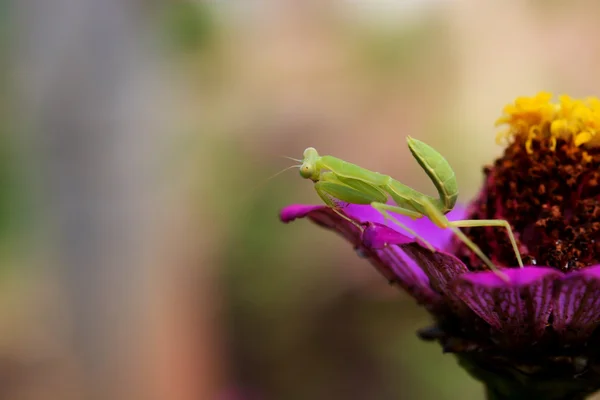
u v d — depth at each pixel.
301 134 0.36
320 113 0.37
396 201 0.16
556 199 0.16
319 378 0.31
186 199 0.28
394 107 0.37
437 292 0.16
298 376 0.31
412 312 0.31
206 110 0.35
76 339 0.25
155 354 0.26
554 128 0.16
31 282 0.26
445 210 0.16
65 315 0.25
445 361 0.29
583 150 0.16
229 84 0.37
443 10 0.39
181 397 0.26
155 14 0.26
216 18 0.35
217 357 0.29
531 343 0.15
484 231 0.16
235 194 0.33
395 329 0.31
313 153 0.16
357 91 0.38
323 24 0.40
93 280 0.25
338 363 0.31
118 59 0.24
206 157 0.33
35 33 0.24
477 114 0.37
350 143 0.36
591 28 0.37
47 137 0.24
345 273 0.32
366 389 0.30
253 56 0.38
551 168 0.16
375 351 0.31
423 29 0.39
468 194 0.35
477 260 0.16
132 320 0.25
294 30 0.40
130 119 0.25
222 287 0.31
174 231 0.27
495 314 0.15
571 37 0.37
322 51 0.39
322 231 0.33
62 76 0.24
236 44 0.38
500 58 0.38
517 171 0.16
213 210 0.32
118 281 0.25
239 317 0.31
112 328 0.25
